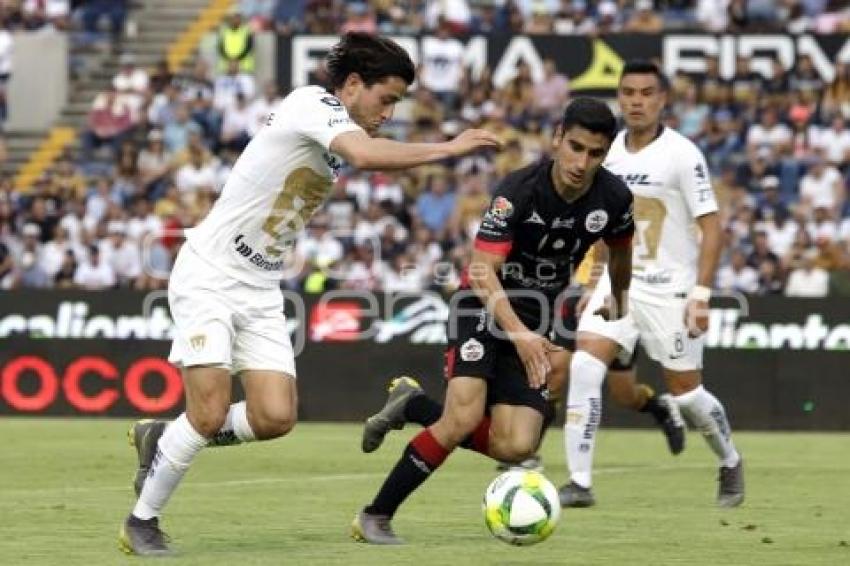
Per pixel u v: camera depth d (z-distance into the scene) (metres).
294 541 22.48
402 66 20.62
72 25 73.19
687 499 29.14
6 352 50.78
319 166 20.59
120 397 50.31
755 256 54.53
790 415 48.06
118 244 58.69
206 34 72.44
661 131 28.48
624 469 35.50
